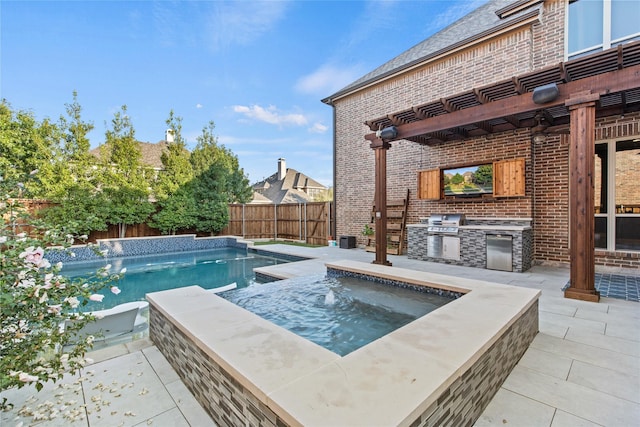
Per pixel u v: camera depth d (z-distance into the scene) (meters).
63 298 2.31
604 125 6.30
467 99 5.83
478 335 2.37
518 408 2.25
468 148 8.23
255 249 11.73
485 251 6.98
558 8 6.85
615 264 6.33
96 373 2.86
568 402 2.30
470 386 2.05
